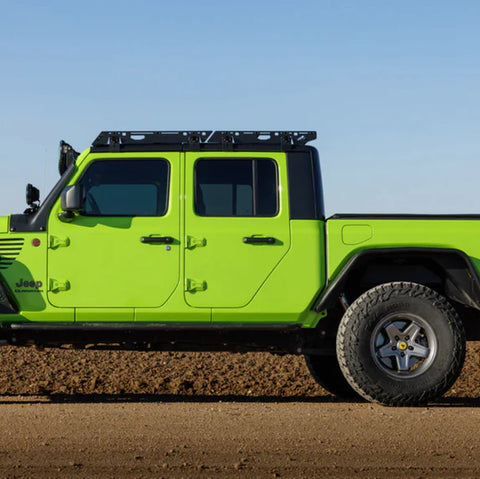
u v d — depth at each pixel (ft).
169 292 21.66
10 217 21.89
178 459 14.48
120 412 19.10
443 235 21.66
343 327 21.27
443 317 21.18
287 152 22.40
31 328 21.72
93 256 21.70
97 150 22.26
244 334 22.71
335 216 21.85
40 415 18.70
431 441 15.93
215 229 21.79
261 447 15.39
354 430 16.93
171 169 22.16
